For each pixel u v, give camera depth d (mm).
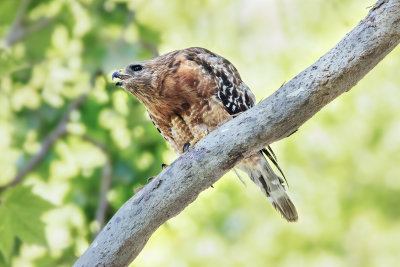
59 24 13828
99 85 13180
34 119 13477
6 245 9023
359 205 18172
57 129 12680
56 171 12938
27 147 13234
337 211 18047
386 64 17359
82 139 13016
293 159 17594
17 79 13539
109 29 13797
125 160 12547
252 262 17406
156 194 6391
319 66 6105
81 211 12586
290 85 6172
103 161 12977
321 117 17344
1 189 11898
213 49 14297
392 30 5914
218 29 14117
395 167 17969
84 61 13352
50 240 12180
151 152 12711
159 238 13828
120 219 6449
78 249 12188
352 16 13961
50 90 13414
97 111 13062
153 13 14039
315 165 17766
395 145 17766
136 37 13875
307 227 17922
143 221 6414
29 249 12000
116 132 12922
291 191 9164
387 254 18781
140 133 12750
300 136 17359
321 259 18109
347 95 17297
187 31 14094
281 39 14227
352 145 17812
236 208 16875
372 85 17453
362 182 18094
